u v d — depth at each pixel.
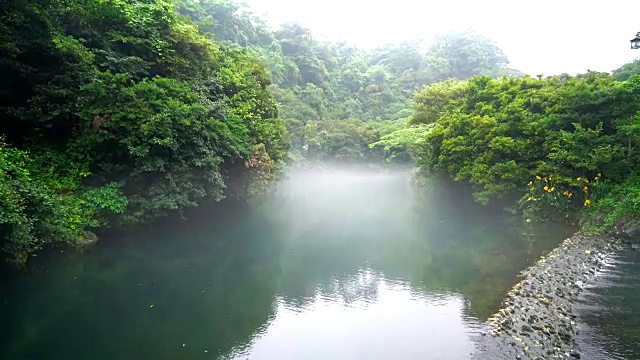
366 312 9.62
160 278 11.73
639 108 15.39
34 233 10.80
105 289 10.70
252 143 22.25
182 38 19.73
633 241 12.55
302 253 15.30
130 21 17.27
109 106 14.52
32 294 10.05
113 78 14.92
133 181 14.88
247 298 10.55
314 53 72.31
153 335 8.35
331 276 12.48
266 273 12.70
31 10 13.34
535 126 17.84
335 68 77.06
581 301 8.71
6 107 13.80
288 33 71.12
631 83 15.84
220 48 27.31
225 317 9.35
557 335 7.34
